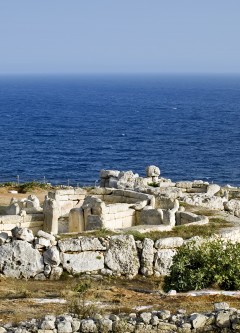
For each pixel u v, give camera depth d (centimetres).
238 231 4650
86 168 14900
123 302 3253
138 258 4234
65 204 5578
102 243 4209
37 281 4097
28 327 2783
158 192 5803
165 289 3800
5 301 3375
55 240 4203
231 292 3575
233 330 2773
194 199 5625
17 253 4134
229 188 6581
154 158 16550
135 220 5091
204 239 4303
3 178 13300
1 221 4756
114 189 5578
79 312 2964
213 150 17975
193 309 3025
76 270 4150
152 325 2788
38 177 13512
